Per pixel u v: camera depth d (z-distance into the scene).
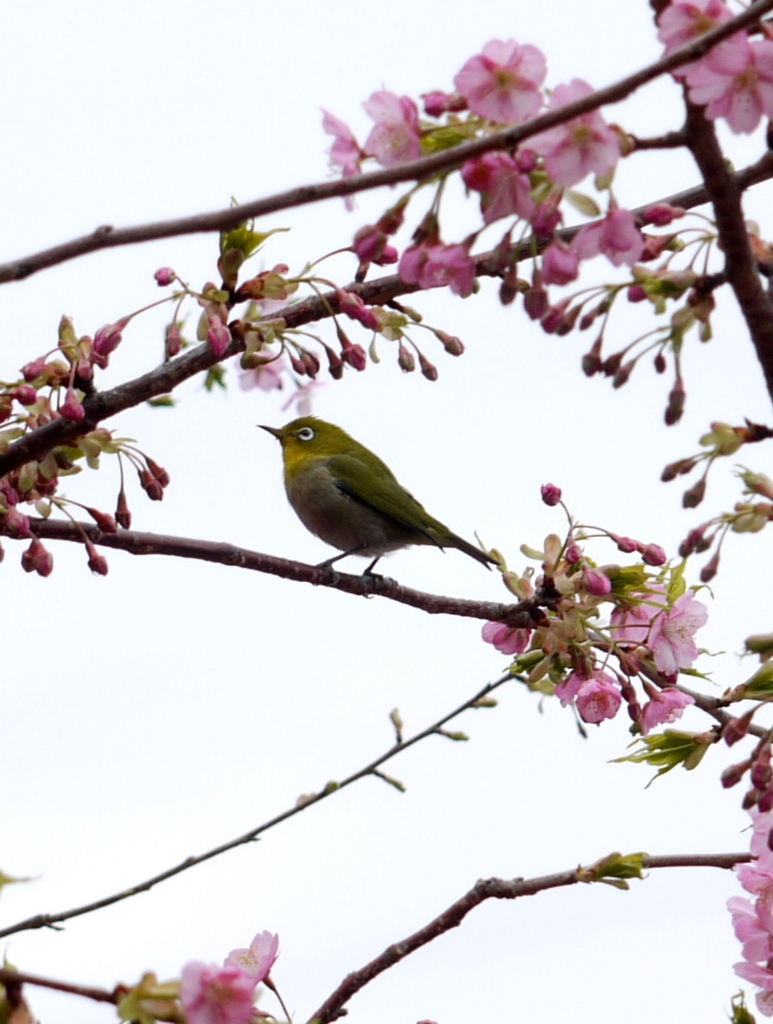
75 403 9.05
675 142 6.38
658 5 6.34
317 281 9.49
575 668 10.11
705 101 6.05
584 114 5.86
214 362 9.66
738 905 8.50
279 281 9.41
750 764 7.31
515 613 10.38
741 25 5.73
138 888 8.63
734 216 6.61
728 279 6.79
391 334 9.78
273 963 8.58
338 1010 9.36
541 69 6.25
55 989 5.64
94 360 9.41
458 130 6.60
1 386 9.35
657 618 10.06
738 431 7.18
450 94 6.56
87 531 10.27
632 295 6.85
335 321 9.62
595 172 6.18
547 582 10.34
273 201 5.96
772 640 7.55
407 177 5.91
